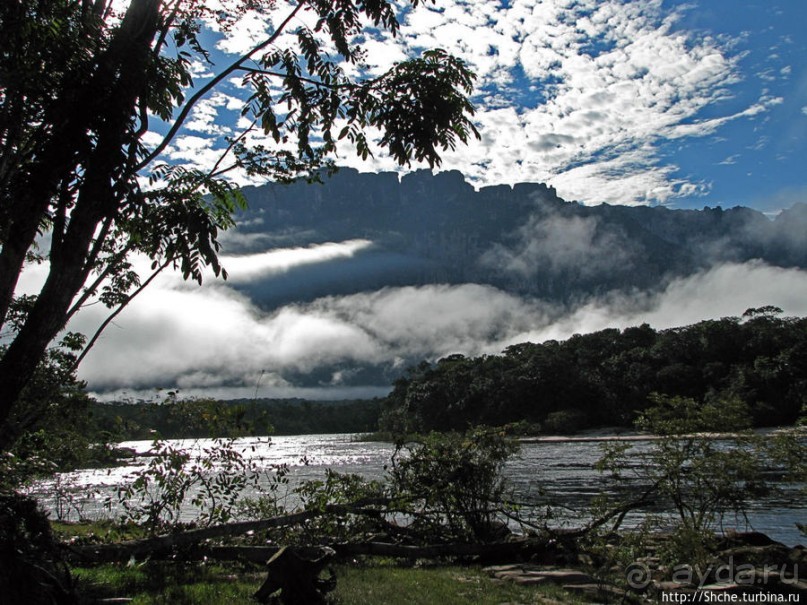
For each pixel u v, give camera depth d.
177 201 6.69
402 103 6.63
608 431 98.06
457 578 9.38
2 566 5.93
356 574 9.40
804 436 9.73
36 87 6.74
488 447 12.48
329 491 12.67
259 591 7.38
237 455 11.22
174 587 7.75
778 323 109.56
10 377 6.40
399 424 116.56
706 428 9.88
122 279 11.45
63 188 6.66
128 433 11.87
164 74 7.29
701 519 9.82
